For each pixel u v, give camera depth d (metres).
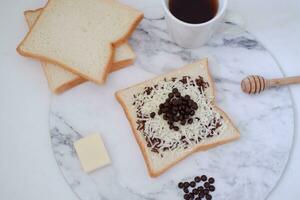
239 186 0.38
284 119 0.40
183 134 0.38
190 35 0.39
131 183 0.39
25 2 0.44
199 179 0.39
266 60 0.42
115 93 0.40
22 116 0.41
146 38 0.43
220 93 0.41
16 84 0.42
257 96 0.41
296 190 0.39
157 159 0.38
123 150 0.40
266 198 0.38
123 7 0.43
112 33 0.42
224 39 0.43
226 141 0.39
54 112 0.40
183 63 0.42
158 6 0.44
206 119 0.38
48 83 0.41
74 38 0.42
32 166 0.40
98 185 0.38
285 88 0.41
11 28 0.44
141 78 0.42
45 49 0.41
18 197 0.39
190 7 0.39
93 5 0.43
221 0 0.38
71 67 0.40
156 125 0.38
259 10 0.44
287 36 0.44
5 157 0.40
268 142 0.40
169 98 0.38
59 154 0.39
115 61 0.41
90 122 0.40
